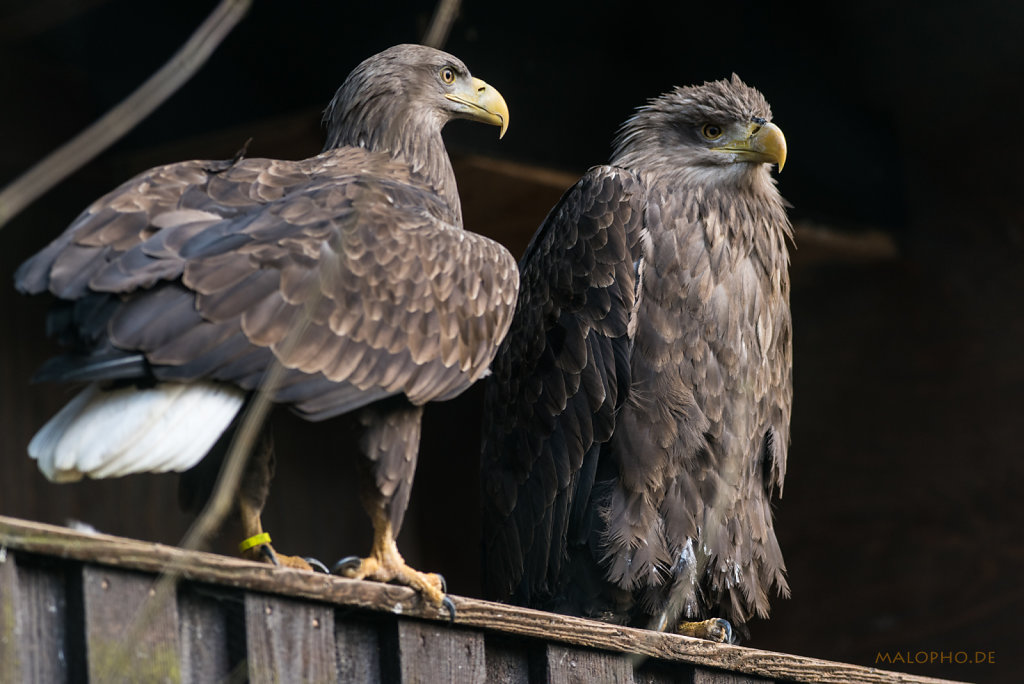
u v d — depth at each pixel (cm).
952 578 1470
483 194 1337
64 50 1303
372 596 630
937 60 1512
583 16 1310
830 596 1516
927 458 1502
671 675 773
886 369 1538
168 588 539
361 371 666
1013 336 1479
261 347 627
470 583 1611
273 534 1454
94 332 597
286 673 595
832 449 1548
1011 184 1491
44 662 538
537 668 705
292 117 1205
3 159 1256
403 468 699
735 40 1431
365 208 695
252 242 648
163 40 1270
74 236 628
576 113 1295
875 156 1519
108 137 551
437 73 855
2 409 1262
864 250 1507
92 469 588
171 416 606
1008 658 1432
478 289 729
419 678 647
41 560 545
